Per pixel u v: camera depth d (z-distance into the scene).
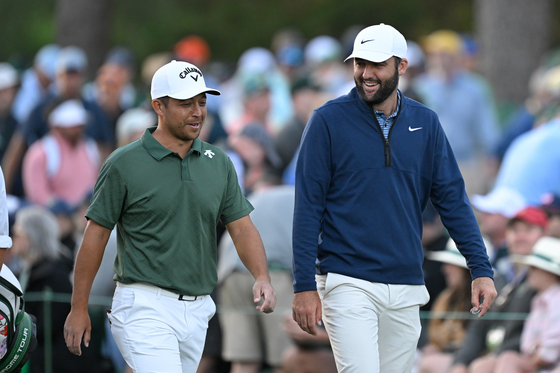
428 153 14.65
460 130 33.44
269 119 35.97
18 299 13.95
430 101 33.53
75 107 30.33
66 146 30.09
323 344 19.42
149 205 13.67
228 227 14.74
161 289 13.81
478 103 33.53
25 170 29.88
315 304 14.02
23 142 31.66
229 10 84.88
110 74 36.44
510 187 25.48
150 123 27.80
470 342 19.19
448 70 33.59
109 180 13.71
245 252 14.57
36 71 39.31
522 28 45.94
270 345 20.03
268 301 13.89
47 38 78.62
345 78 40.84
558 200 23.12
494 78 46.38
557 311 18.48
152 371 13.50
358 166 14.26
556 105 27.70
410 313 14.66
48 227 20.36
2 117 36.91
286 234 20.67
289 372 19.64
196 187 13.88
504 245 22.34
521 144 25.58
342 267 14.28
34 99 38.75
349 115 14.40
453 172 14.84
